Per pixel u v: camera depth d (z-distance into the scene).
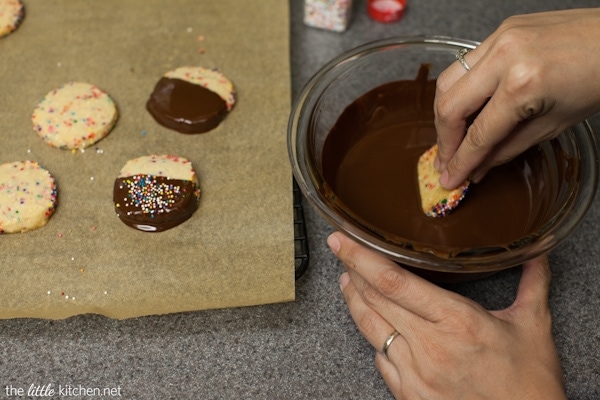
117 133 0.50
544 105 0.35
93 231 0.45
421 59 0.46
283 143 0.49
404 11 0.58
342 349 0.42
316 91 0.44
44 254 0.44
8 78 0.52
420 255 0.37
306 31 0.57
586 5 0.59
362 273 0.39
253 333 0.42
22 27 0.55
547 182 0.43
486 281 0.44
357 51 0.45
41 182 0.47
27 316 0.42
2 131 0.50
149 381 0.40
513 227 0.42
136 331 0.42
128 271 0.43
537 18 0.37
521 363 0.37
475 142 0.37
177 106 0.50
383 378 0.40
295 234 0.46
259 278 0.43
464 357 0.37
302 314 0.43
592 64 0.35
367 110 0.46
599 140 0.48
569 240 0.46
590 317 0.43
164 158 0.48
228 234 0.45
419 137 0.47
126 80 0.52
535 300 0.40
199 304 0.42
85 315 0.43
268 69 0.53
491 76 0.36
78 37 0.55
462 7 0.59
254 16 0.56
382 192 0.44
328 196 0.40
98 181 0.47
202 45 0.54
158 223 0.45
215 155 0.49
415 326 0.38
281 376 0.41
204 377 0.41
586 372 0.41
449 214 0.43
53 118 0.49
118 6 0.57
